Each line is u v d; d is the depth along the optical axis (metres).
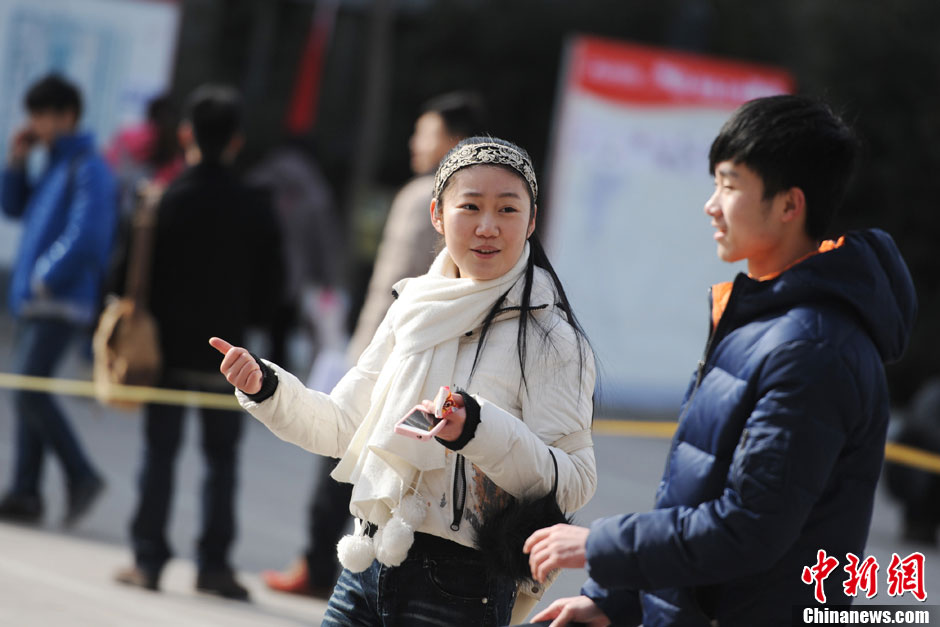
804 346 7.51
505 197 9.05
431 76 64.25
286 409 9.26
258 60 67.12
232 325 18.66
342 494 18.69
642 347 43.72
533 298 9.16
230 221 18.55
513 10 62.97
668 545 7.59
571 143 42.62
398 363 9.14
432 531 9.02
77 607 16.55
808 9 57.12
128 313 18.17
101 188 21.69
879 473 7.88
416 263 17.73
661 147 43.28
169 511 18.50
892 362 8.13
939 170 55.91
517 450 8.41
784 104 8.02
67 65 37.22
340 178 66.56
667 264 43.69
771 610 7.80
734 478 7.50
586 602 8.91
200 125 18.67
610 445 38.09
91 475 21.84
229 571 18.47
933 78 55.53
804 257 8.06
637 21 63.59
